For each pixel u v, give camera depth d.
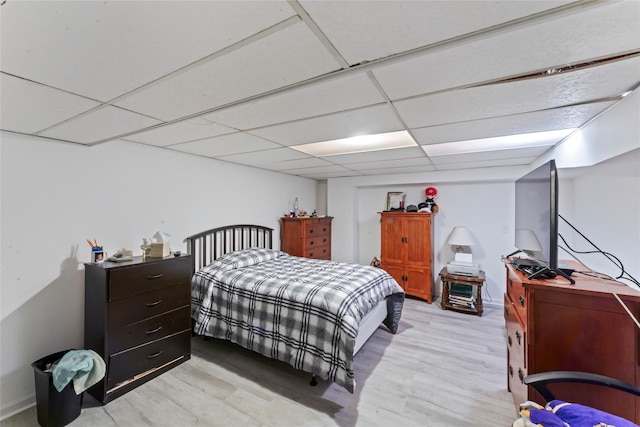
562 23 0.85
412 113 1.70
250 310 2.52
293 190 4.86
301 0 0.75
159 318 2.28
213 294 2.79
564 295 1.38
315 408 1.90
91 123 1.77
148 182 2.68
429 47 1.00
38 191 2.00
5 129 1.82
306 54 1.04
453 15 0.82
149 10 0.77
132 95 1.38
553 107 1.60
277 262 3.51
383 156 3.10
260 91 1.37
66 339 2.12
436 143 2.47
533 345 1.44
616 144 1.52
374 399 2.00
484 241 4.18
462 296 3.78
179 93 1.38
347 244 5.00
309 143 2.49
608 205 2.04
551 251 1.45
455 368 2.39
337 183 5.11
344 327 2.01
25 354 1.93
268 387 2.13
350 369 1.91
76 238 2.19
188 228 3.06
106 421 1.78
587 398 1.34
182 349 2.46
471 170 3.92
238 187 3.73
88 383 1.82
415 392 2.07
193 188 3.12
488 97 1.46
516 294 1.75
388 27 0.88
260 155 3.12
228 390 2.09
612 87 1.33
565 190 2.74
